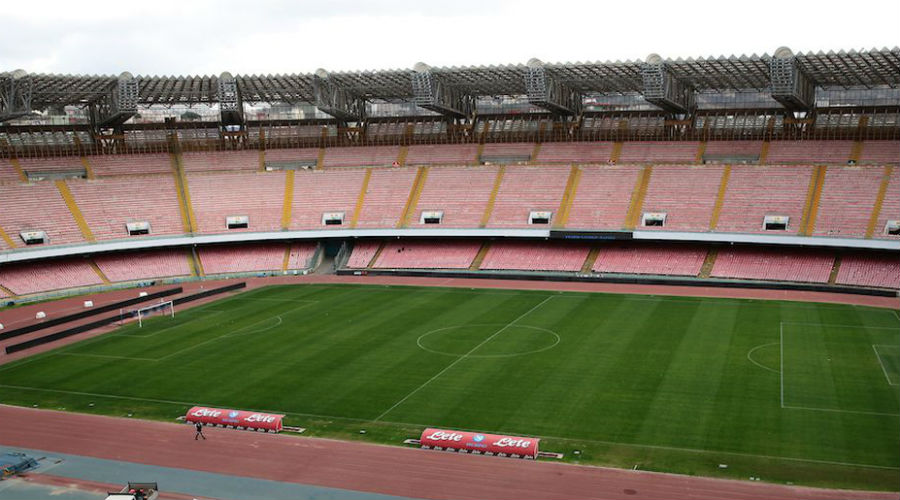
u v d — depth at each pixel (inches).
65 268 3809.1
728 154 4111.7
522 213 4057.6
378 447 1699.1
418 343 2532.0
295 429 1820.9
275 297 3444.9
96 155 4510.3
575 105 4421.8
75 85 3959.2
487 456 1637.6
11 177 4207.7
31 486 1560.0
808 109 3949.3
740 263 3575.3
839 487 1443.2
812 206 3617.1
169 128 4707.2
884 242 3299.7
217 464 1638.8
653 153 4259.4
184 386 2165.4
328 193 4419.3
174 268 4020.7
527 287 3528.5
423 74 3932.1
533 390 2026.3
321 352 2463.1
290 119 4857.3
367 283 3754.9
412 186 4394.7
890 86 3794.3
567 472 1544.0
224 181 4498.0
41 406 2041.1
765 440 1663.4
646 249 3814.0
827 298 3144.7
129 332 2842.0
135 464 1652.3
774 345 2409.0
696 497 1422.2
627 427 1759.4
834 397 1916.8
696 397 1939.0
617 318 2832.2
